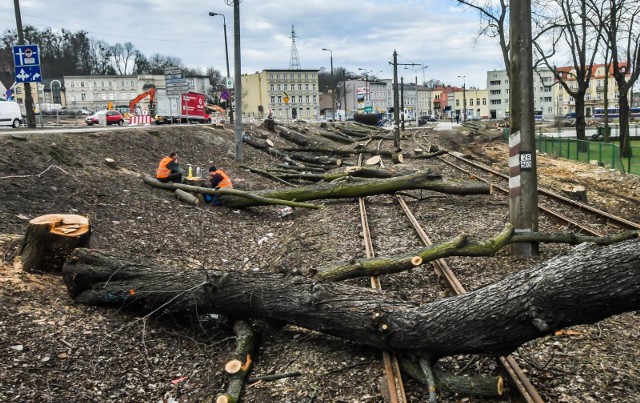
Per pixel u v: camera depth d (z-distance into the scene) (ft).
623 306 14.56
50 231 23.89
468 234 34.17
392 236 34.27
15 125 105.09
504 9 98.53
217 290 19.97
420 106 523.70
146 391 17.04
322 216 40.93
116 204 38.50
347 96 416.46
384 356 17.42
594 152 89.10
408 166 74.49
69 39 385.70
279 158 82.64
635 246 14.98
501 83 464.65
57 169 40.22
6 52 299.58
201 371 18.30
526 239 28.55
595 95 429.79
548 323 15.08
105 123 135.95
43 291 22.39
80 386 16.65
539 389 15.79
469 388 15.39
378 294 18.75
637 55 99.35
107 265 22.16
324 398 15.87
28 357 17.43
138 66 415.03
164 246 33.24
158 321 21.63
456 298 16.88
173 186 45.78
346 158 91.04
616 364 17.26
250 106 379.76
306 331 20.51
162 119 132.98
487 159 109.40
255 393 16.53
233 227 41.34
